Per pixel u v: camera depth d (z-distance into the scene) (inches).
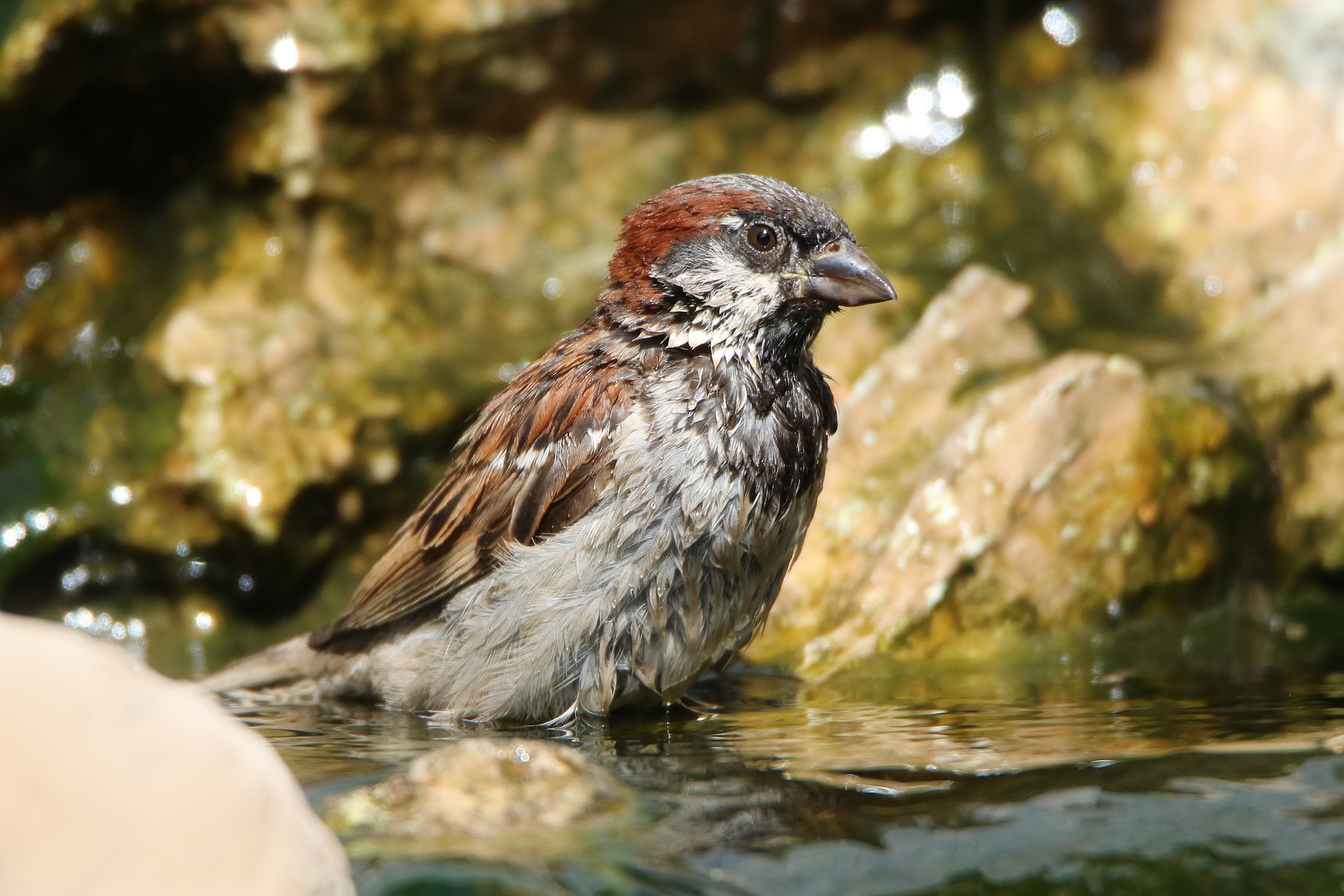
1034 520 380.2
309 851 180.4
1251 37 515.8
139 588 431.2
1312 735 265.6
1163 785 237.8
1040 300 478.6
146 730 173.6
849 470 406.0
